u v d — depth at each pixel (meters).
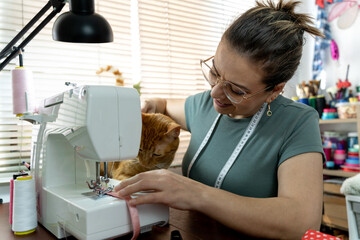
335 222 1.80
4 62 0.76
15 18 1.37
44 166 0.76
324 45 2.12
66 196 0.66
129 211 0.61
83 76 1.57
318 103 2.02
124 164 1.11
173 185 0.61
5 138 1.34
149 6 1.79
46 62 1.45
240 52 0.63
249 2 2.28
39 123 0.81
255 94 0.69
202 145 0.94
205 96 1.06
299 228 0.59
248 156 0.83
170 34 1.89
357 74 2.03
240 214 0.59
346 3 2.04
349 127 2.05
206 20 2.05
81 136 0.62
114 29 1.65
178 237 0.59
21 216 0.67
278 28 0.65
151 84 1.83
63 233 0.66
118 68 1.65
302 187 0.64
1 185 1.26
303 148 0.72
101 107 0.60
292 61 0.69
